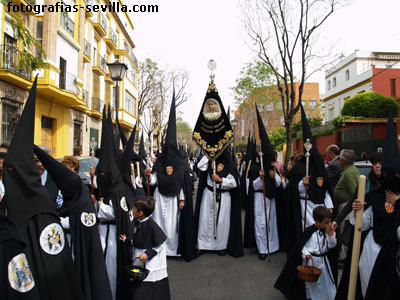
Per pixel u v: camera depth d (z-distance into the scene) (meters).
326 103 39.25
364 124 18.88
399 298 3.03
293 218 5.80
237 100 28.62
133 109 33.66
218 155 6.58
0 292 2.19
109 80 26.08
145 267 3.74
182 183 6.34
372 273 3.15
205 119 6.73
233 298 4.56
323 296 4.13
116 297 4.09
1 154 3.72
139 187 5.98
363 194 3.35
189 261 6.18
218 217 6.59
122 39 30.86
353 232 3.70
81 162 8.38
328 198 5.53
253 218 6.62
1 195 3.63
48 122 17.78
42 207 2.78
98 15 23.86
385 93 28.02
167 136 6.48
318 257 4.16
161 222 6.37
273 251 6.66
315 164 5.57
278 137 32.69
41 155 3.26
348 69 34.19
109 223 4.24
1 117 13.32
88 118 22.53
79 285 2.94
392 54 32.91
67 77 18.02
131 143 4.90
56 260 2.79
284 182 6.78
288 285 4.30
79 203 3.45
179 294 4.71
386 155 3.32
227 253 6.70
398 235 3.03
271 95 27.88
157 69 26.61
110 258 4.14
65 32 17.80
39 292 2.65
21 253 2.32
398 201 3.17
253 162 6.92
